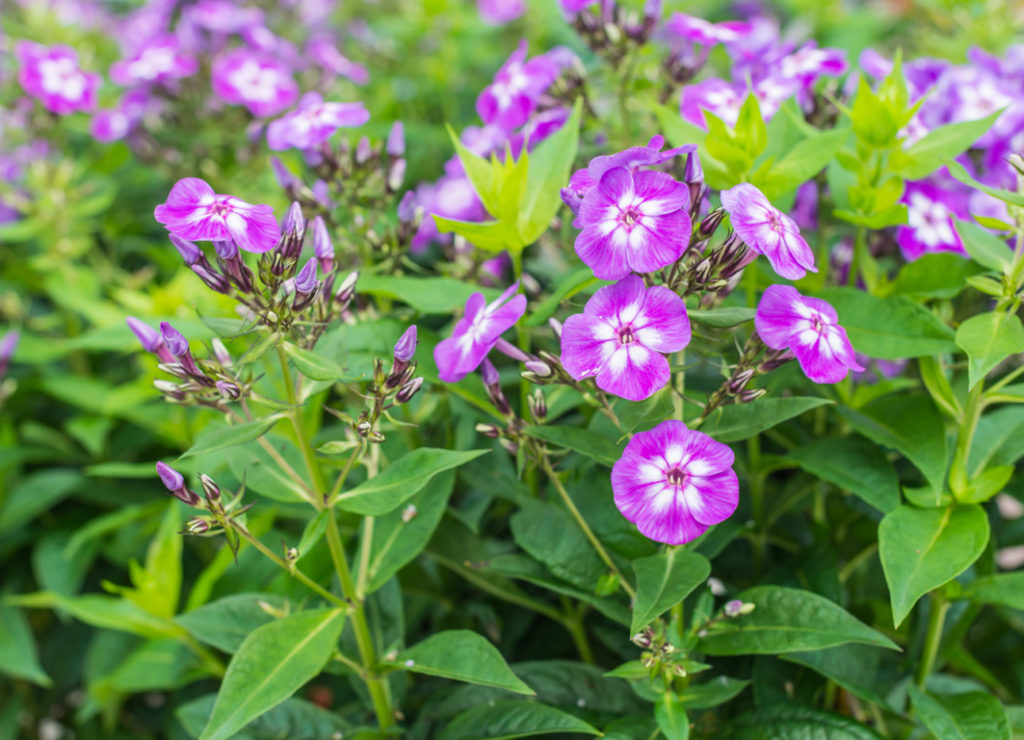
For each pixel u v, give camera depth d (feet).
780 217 1.13
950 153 1.36
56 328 2.28
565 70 1.63
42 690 2.04
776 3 3.30
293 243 1.18
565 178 1.35
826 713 1.27
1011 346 1.20
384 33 3.01
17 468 2.09
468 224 1.30
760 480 1.45
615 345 1.11
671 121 1.39
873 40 2.85
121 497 2.01
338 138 1.65
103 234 2.39
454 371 1.23
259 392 1.36
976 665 1.49
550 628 1.54
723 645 1.24
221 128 2.22
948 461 1.39
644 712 1.34
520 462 1.27
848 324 1.33
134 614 1.60
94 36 2.89
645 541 1.29
